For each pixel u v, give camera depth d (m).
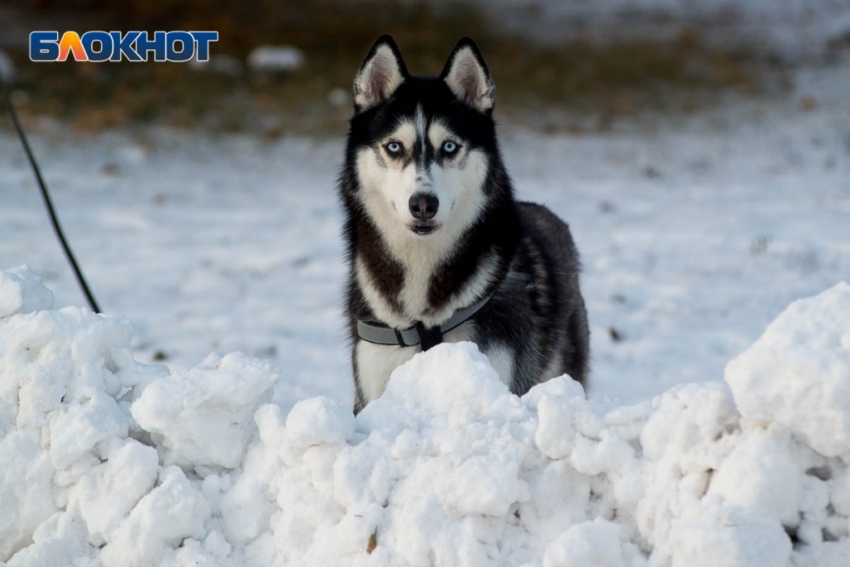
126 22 47.25
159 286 17.28
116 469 6.74
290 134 33.38
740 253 18.75
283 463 6.78
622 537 6.17
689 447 6.04
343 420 6.62
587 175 27.92
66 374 7.17
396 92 9.62
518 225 9.80
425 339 9.05
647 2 57.09
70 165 28.28
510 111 36.22
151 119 34.25
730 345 13.68
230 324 15.09
